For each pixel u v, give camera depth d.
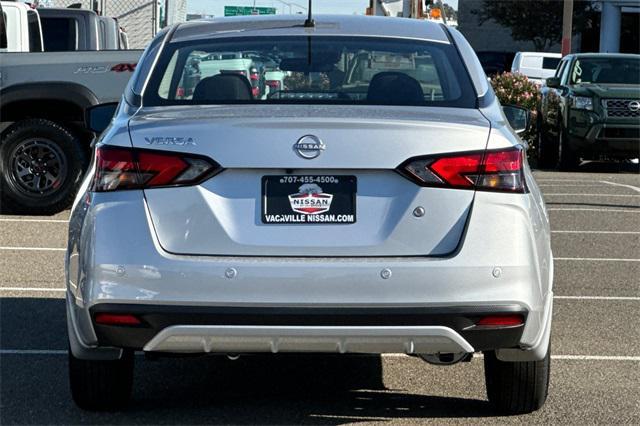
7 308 10.07
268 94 6.93
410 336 5.93
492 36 66.00
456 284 5.93
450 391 7.64
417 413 7.09
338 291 5.88
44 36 19.31
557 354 8.66
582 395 7.52
